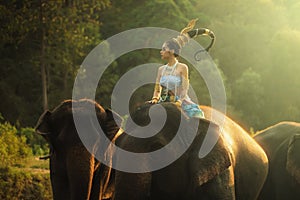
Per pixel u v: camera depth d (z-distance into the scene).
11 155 24.58
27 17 37.50
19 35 38.38
